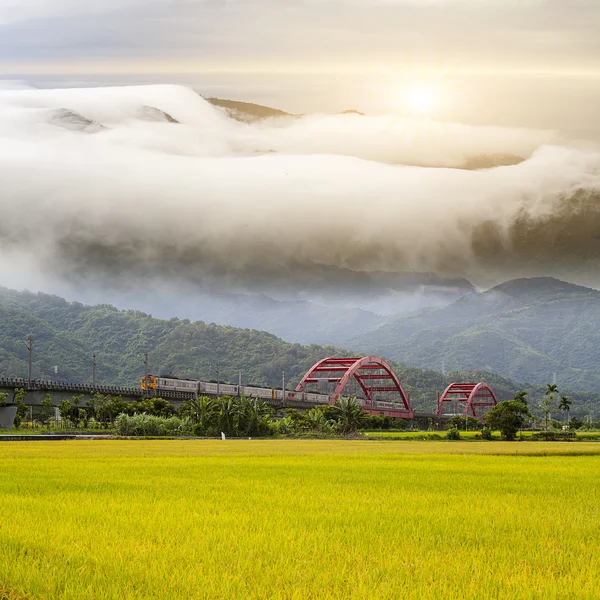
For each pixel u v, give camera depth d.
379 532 27.69
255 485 42.12
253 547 24.59
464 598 19.50
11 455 67.19
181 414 160.88
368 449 91.56
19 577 20.88
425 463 63.12
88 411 170.75
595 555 24.39
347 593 19.70
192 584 20.22
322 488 41.03
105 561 22.48
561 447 106.69
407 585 20.44
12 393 155.00
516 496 38.47
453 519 30.67
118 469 51.75
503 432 180.25
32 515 30.20
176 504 33.62
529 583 20.88
